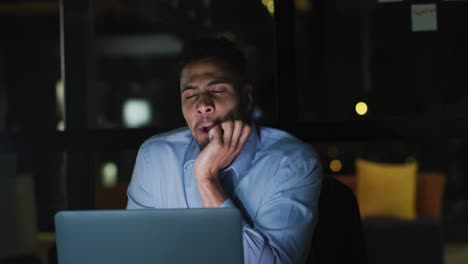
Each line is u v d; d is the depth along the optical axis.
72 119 2.81
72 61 2.82
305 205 2.12
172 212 1.66
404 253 5.43
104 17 6.78
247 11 3.43
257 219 2.13
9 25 6.98
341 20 5.73
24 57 7.74
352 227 2.21
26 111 7.75
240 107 2.21
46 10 6.31
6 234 2.65
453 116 2.69
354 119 2.70
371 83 5.94
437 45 2.85
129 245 1.67
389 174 5.80
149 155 2.33
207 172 2.14
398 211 5.74
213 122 2.19
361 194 5.82
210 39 2.23
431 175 5.95
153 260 1.67
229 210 1.65
